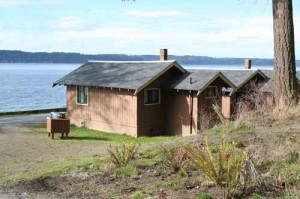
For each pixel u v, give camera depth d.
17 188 9.02
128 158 10.15
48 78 153.88
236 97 29.27
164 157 9.97
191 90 24.72
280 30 15.62
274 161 8.41
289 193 6.70
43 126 27.33
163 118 26.53
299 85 15.81
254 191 7.05
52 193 8.42
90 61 32.41
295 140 9.69
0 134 23.36
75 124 29.25
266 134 10.68
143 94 25.31
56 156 15.95
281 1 15.57
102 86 26.52
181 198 7.18
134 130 25.17
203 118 20.47
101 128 27.28
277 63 15.69
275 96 15.71
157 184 8.15
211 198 7.04
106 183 8.72
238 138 10.98
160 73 25.64
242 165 7.37
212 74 25.78
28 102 60.25
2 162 14.65
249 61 36.19
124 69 28.39
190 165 8.85
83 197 7.94
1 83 114.25
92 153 15.64
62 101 63.28
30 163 14.13
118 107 26.17
